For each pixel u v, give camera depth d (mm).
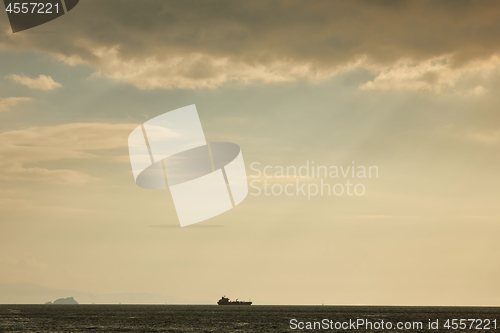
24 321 133750
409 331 106500
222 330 105188
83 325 118625
